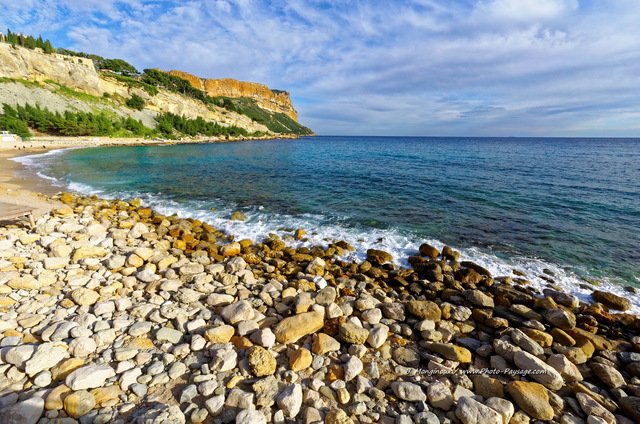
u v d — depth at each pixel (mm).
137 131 76500
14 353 4184
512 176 26031
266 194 19703
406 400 4133
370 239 11742
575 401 4262
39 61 75500
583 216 14383
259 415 3539
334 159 43281
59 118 59469
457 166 33750
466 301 7094
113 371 4238
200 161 39062
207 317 5766
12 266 7332
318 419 3717
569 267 9508
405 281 8250
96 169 29234
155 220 13305
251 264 9211
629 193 18859
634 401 4094
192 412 3648
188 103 116688
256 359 4398
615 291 8148
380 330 5371
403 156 48500
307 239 11688
